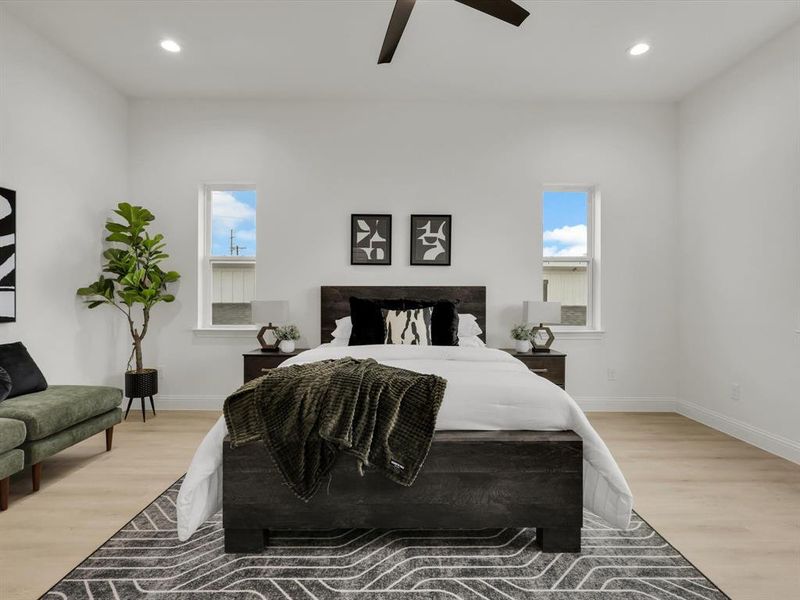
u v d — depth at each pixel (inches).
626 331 170.6
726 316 143.3
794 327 118.3
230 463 72.4
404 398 76.2
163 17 118.7
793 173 119.0
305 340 169.8
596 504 77.4
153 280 153.2
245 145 168.4
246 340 169.0
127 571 68.2
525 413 77.5
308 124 169.0
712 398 149.3
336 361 94.5
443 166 169.6
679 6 113.0
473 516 73.3
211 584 65.3
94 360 149.3
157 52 136.0
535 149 169.6
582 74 148.3
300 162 169.2
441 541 76.9
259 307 155.6
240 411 75.6
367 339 140.9
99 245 151.6
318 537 77.9
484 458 73.0
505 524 73.3
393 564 70.4
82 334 143.8
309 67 144.7
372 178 169.5
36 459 93.5
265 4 113.2
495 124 169.6
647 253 170.2
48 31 125.1
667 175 169.8
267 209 169.0
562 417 77.6
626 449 125.7
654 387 170.6
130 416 156.9
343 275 169.6
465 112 169.2
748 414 133.5
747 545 76.9
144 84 156.7
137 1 112.1
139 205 168.4
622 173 169.8
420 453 72.2
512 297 169.9
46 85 129.0
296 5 113.4
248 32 125.5
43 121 128.0
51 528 81.0
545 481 73.1
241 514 72.3
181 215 169.0
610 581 66.7
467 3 79.0
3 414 92.5
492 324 170.1
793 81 119.2
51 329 131.3
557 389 81.4
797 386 117.3
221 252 176.6
